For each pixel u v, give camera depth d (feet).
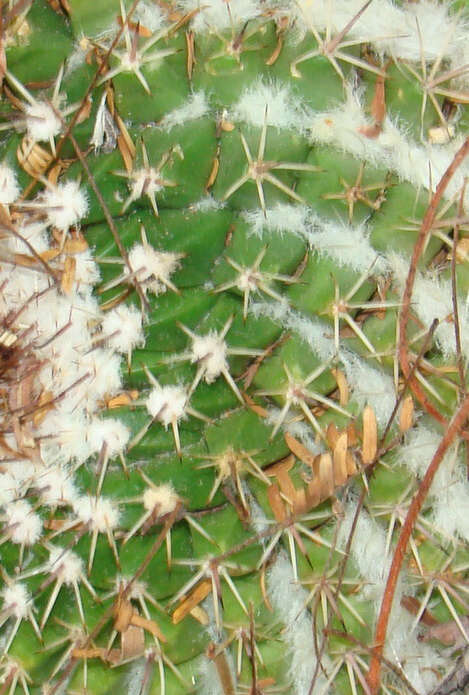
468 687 0.76
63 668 0.73
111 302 0.71
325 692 0.74
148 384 0.72
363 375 0.73
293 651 0.74
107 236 0.71
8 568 0.72
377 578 0.74
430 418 0.74
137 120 0.71
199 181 0.70
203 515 0.72
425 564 0.74
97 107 0.71
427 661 0.76
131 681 0.74
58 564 0.71
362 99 0.72
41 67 0.71
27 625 0.73
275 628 0.73
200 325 0.71
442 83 0.73
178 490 0.71
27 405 0.71
